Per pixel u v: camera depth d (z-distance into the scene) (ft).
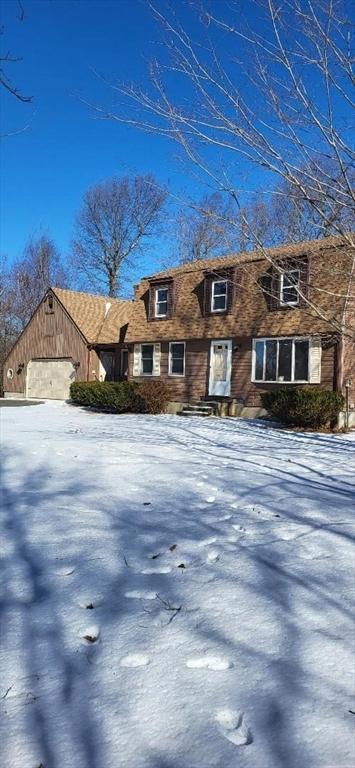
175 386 75.05
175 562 13.26
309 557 13.67
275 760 6.65
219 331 69.00
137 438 39.96
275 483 23.09
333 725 7.26
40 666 8.68
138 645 9.32
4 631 9.80
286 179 19.16
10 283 141.38
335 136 18.31
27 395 102.32
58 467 26.17
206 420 60.80
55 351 97.14
